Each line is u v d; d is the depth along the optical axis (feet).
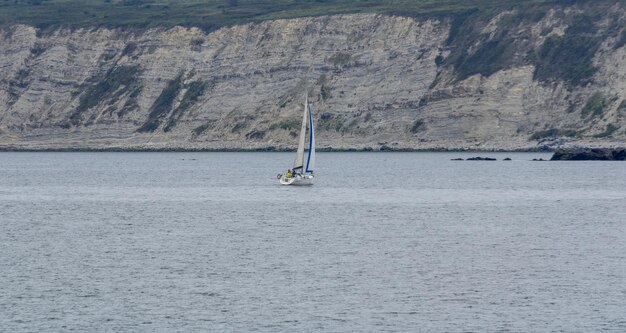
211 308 627.46
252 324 590.55
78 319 600.80
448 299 652.07
